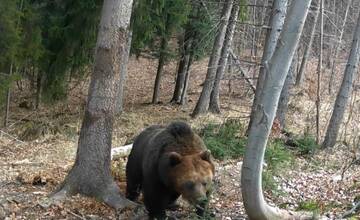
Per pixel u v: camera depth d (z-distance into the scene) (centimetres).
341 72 3603
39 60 1833
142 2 1873
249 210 736
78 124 1800
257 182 716
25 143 1513
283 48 682
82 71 1983
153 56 2502
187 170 736
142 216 852
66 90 2006
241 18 2012
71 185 912
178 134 797
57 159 1288
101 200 901
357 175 1318
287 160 1295
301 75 3019
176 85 2594
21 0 1700
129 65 3300
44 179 1006
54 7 1827
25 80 2303
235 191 1027
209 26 2156
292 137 1659
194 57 2456
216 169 1150
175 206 900
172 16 2105
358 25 1634
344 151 1616
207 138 1387
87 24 1817
